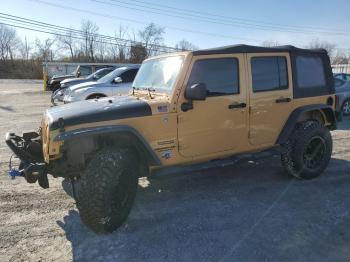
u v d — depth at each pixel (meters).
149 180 5.45
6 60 72.50
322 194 4.90
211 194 4.93
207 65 4.50
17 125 10.80
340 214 4.27
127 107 4.03
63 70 31.36
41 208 4.51
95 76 15.06
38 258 3.40
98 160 3.79
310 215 4.25
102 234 3.84
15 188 5.18
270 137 5.16
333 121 5.91
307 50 5.55
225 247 3.55
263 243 3.62
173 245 3.61
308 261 3.31
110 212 3.77
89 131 3.70
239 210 4.41
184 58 4.38
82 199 3.71
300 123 5.46
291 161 5.32
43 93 26.09
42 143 4.26
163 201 4.70
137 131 3.99
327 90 5.83
